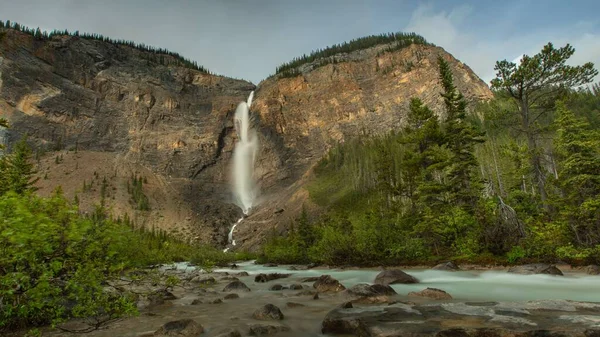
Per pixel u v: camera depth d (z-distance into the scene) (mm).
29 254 6582
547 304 9922
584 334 6699
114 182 158375
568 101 30734
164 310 12656
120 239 9492
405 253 28188
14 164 44781
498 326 7738
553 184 29594
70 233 7262
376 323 8609
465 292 14477
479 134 35438
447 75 40344
